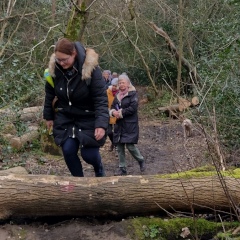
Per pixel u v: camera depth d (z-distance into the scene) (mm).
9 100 8836
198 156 7961
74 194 4539
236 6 10703
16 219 4734
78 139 5004
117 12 17797
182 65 17828
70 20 9508
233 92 7543
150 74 22109
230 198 4340
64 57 4652
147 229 4527
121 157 8016
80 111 4984
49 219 4766
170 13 19719
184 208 4711
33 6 17828
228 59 8312
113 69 22438
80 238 4461
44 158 8828
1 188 4520
